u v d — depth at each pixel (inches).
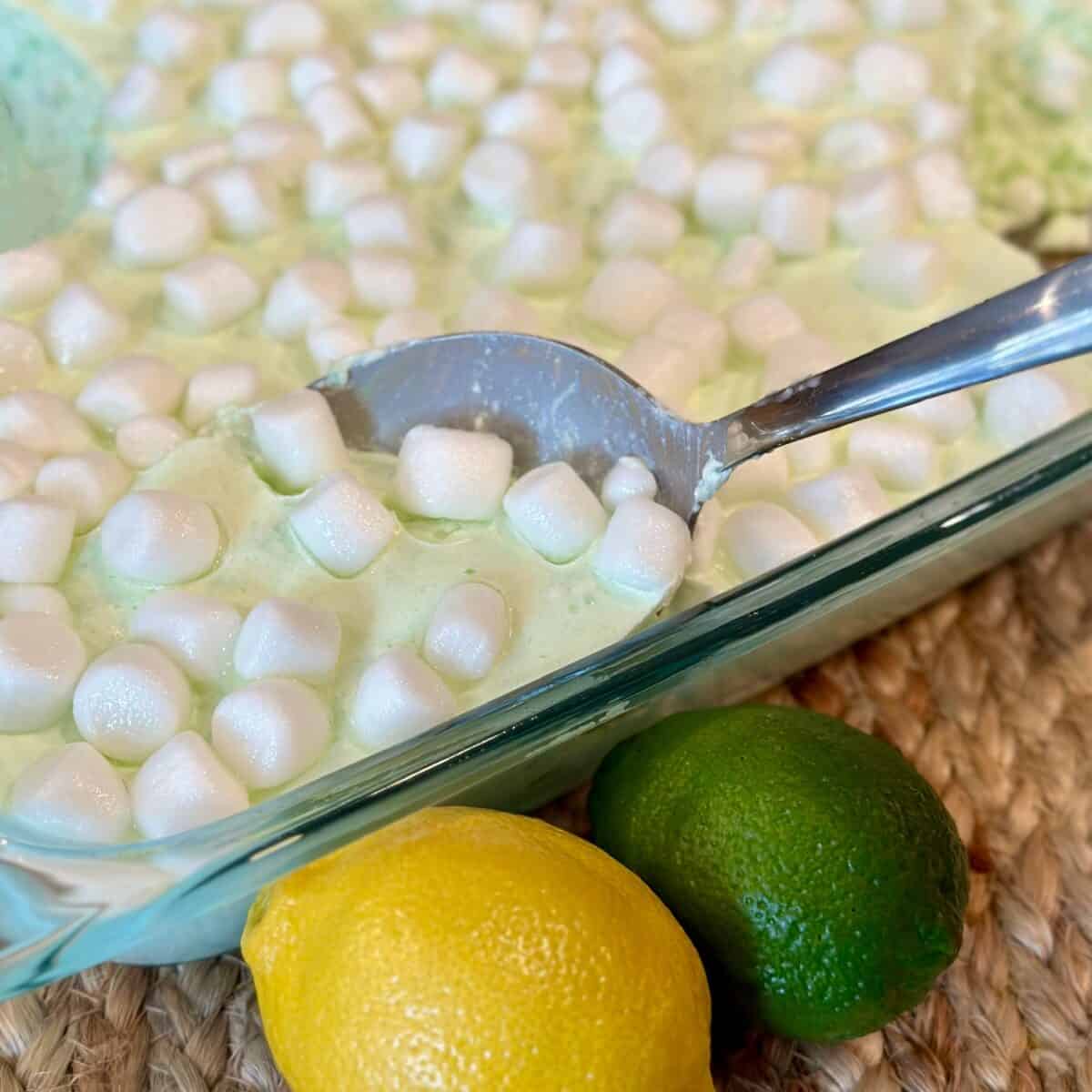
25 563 14.2
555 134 17.9
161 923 12.8
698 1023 13.2
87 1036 14.5
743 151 17.6
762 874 13.6
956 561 15.8
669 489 14.8
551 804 15.7
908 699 16.2
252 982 14.8
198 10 18.8
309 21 18.5
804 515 15.2
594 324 16.4
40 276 16.2
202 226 16.7
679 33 19.0
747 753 13.9
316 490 14.6
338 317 16.0
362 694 13.9
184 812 13.4
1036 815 15.6
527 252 16.6
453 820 13.5
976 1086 14.5
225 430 15.2
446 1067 12.6
